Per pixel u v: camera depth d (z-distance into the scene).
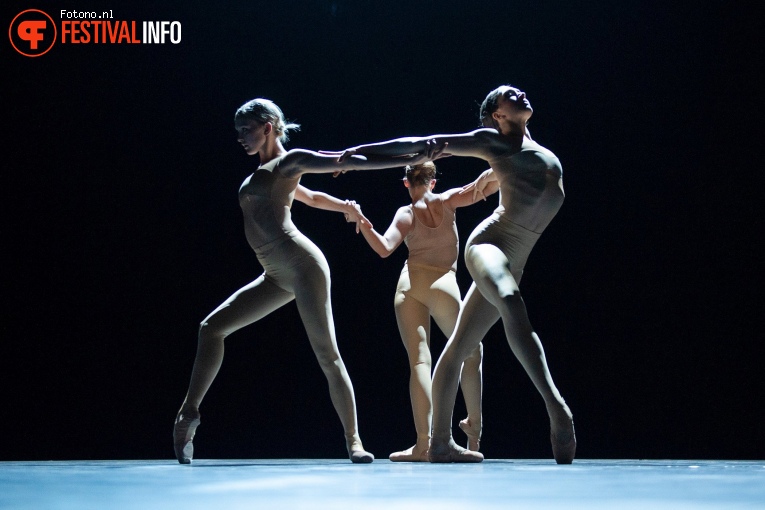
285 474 2.43
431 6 6.59
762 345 6.45
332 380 3.48
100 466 3.19
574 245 6.64
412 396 3.86
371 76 6.64
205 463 3.57
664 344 6.54
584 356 6.59
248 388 6.74
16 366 6.78
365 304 6.64
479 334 3.30
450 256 4.04
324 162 3.40
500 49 6.57
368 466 3.06
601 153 6.59
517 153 3.26
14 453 6.74
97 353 6.79
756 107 6.43
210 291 6.80
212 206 6.82
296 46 6.66
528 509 1.39
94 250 6.84
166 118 6.79
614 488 1.81
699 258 6.54
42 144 6.82
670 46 6.48
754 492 1.72
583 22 6.52
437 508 1.40
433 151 3.30
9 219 6.84
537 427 6.53
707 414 6.48
